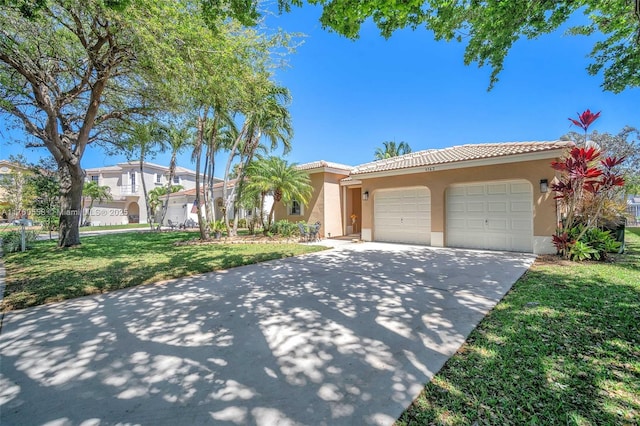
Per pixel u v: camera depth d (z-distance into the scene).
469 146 13.73
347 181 16.50
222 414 2.21
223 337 3.57
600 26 6.61
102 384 2.62
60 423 2.13
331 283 6.09
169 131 17.02
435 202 11.55
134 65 8.80
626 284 5.39
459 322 3.91
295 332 3.69
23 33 7.12
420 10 4.78
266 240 14.38
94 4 6.36
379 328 3.77
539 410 2.19
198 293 5.47
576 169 7.72
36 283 6.13
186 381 2.66
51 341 3.50
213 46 7.23
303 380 2.65
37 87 9.12
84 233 20.94
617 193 8.68
